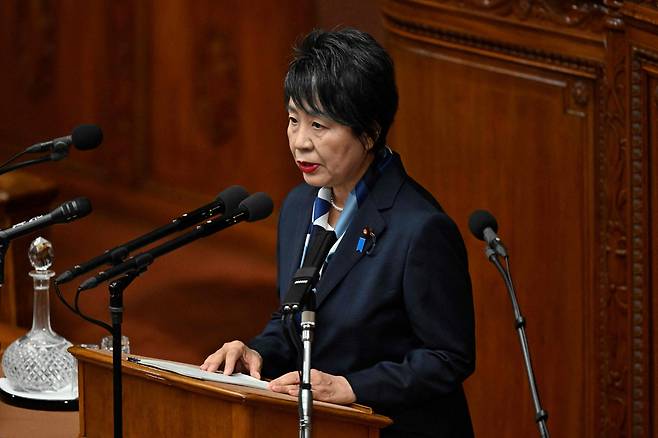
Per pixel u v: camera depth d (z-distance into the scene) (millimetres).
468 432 11828
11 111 33594
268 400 9812
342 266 11398
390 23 22156
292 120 11234
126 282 9906
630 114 18016
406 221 11336
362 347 11336
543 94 19625
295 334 10562
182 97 30094
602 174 18906
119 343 9938
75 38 32031
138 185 31156
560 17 19078
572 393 19750
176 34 29906
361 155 11227
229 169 29500
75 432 12055
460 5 20516
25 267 18438
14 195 18484
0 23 33312
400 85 21969
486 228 12203
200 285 26844
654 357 18297
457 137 21062
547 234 19859
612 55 18281
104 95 31641
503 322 20656
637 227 18281
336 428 10227
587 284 19328
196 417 10180
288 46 27922
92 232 29688
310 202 12164
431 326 11188
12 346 12773
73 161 32312
